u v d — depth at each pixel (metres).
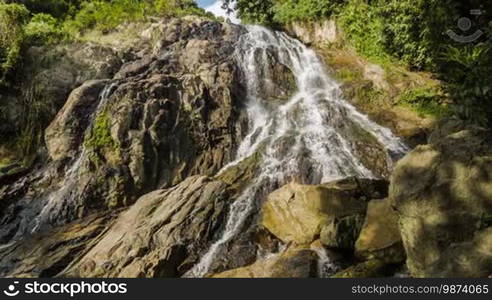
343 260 7.29
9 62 13.71
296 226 8.23
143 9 20.09
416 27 12.50
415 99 13.42
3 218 10.56
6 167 12.00
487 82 4.77
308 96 14.39
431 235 4.86
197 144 12.08
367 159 11.12
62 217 10.23
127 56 15.48
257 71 14.97
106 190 10.65
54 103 13.20
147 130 11.55
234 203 9.46
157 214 9.21
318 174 10.45
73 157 11.70
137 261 7.92
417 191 5.13
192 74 13.68
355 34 17.19
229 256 8.31
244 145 12.36
